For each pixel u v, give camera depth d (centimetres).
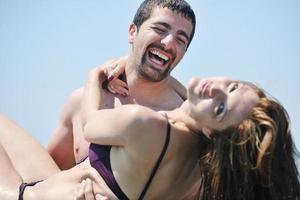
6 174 714
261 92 562
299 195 554
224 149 552
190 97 580
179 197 640
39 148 775
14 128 789
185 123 600
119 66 722
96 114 628
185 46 704
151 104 729
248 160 538
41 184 681
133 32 715
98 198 607
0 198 689
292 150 555
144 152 575
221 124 556
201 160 575
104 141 605
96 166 620
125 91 721
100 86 712
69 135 793
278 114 548
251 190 543
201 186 590
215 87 561
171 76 782
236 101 551
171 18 680
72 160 811
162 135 577
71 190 635
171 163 595
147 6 698
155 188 603
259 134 538
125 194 601
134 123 571
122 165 595
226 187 552
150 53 691
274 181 538
